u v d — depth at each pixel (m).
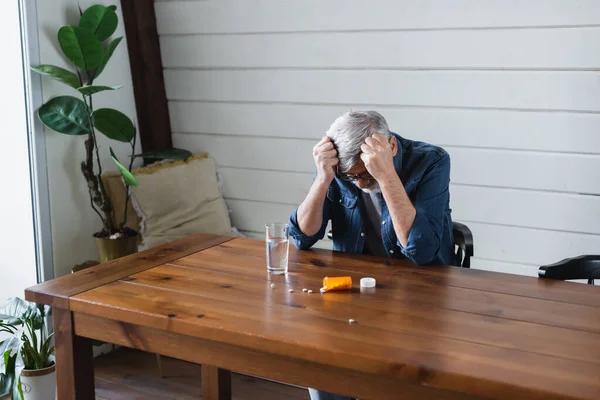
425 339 1.49
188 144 3.57
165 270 1.99
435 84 2.92
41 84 2.89
